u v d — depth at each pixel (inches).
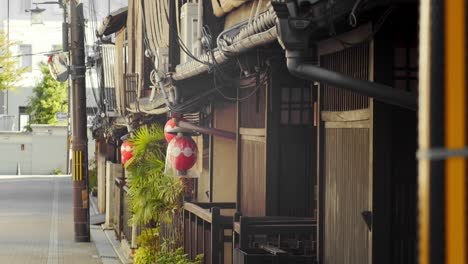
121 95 1112.8
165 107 679.1
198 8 586.9
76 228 1139.9
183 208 666.8
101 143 1611.7
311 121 468.8
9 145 3125.0
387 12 270.2
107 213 1318.9
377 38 287.3
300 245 393.1
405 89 289.7
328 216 352.5
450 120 91.0
